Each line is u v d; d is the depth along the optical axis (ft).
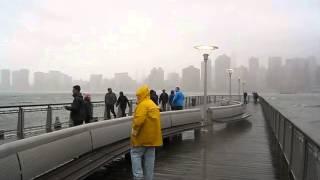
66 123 53.06
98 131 26.17
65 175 20.18
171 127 43.86
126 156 32.45
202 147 41.06
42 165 18.34
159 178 26.43
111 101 66.74
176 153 36.94
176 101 63.62
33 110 46.55
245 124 70.74
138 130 22.75
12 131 43.39
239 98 202.90
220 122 66.74
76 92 36.99
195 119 51.49
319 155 17.28
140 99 22.91
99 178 25.70
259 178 27.14
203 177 27.07
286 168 30.55
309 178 19.71
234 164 31.94
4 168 15.17
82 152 23.36
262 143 45.01
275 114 49.19
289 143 28.81
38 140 18.29
